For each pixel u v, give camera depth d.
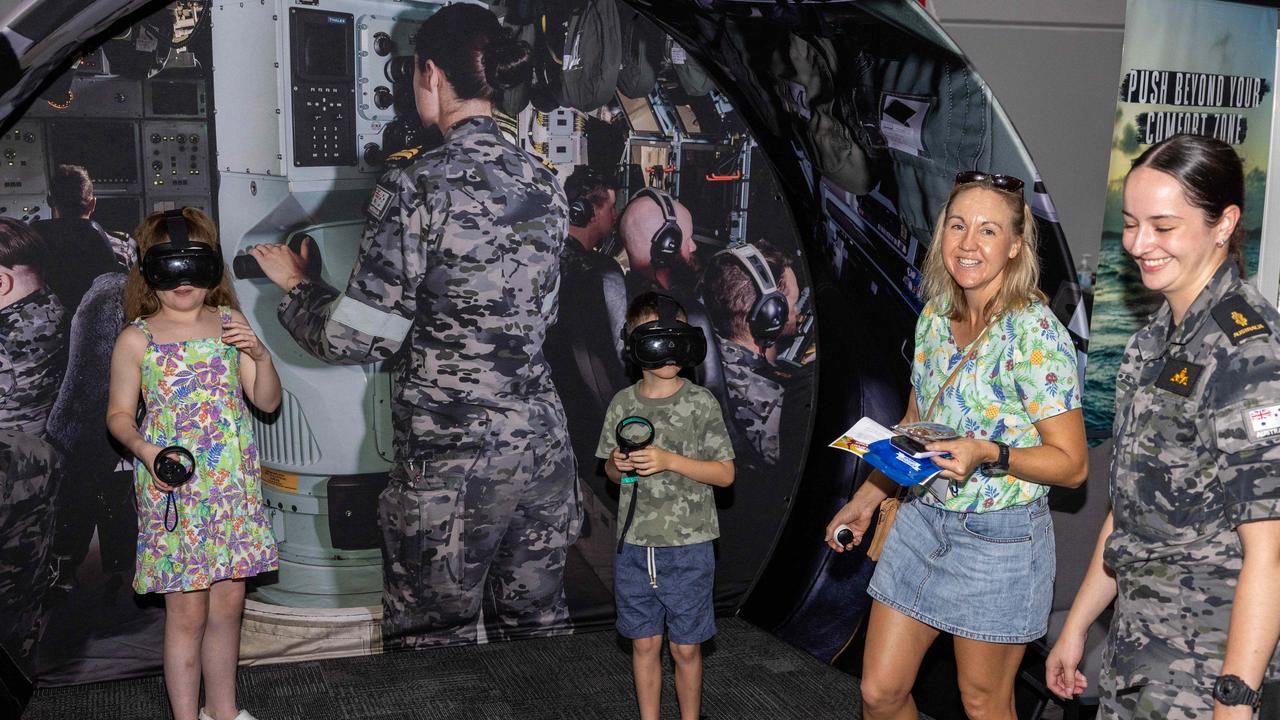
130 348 2.80
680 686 3.01
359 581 3.59
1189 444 1.67
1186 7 3.16
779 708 3.36
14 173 3.02
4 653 3.21
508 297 3.57
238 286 3.28
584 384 3.73
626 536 2.93
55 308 3.13
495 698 3.35
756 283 3.90
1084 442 2.13
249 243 3.27
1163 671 1.71
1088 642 2.77
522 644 3.78
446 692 3.38
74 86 3.03
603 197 3.64
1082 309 3.13
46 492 3.19
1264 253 3.56
